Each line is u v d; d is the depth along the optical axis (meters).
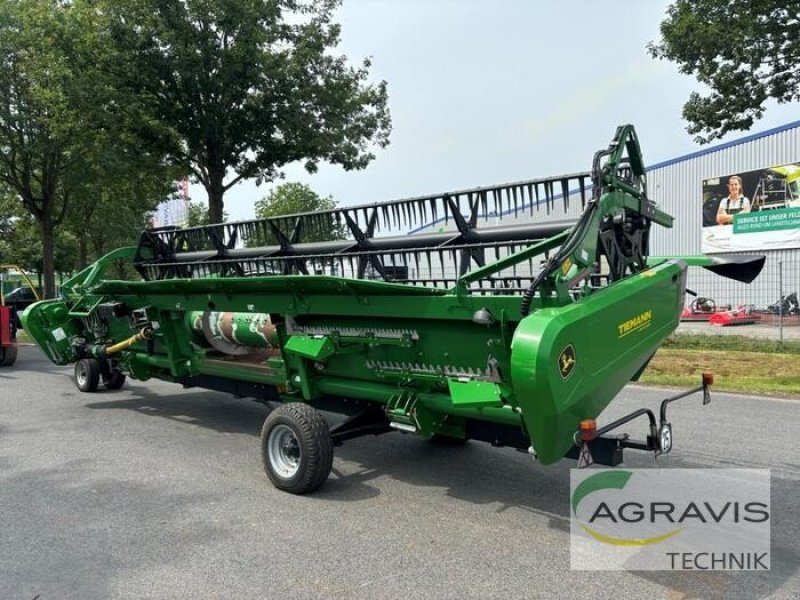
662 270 4.61
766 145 22.14
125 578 3.53
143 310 7.15
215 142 15.32
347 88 16.16
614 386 4.12
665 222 5.07
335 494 4.84
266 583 3.46
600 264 4.38
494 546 3.91
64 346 9.13
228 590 3.39
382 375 4.94
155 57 13.94
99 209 29.64
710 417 7.11
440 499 4.73
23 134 19.86
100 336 8.64
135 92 14.52
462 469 5.43
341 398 5.55
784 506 4.50
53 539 4.05
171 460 5.79
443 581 3.47
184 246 8.35
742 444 6.00
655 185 25.67
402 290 4.38
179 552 3.85
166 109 14.63
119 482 5.17
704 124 13.70
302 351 5.11
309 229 6.67
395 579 3.49
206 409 8.02
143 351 7.91
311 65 15.66
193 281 5.84
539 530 4.16
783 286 21.52
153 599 3.31
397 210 5.90
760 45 12.55
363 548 3.89
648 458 5.59
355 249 6.12
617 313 3.91
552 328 3.38
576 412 3.68
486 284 5.54
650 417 3.80
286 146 15.63
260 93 15.16
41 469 5.54
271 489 4.98
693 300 21.45
